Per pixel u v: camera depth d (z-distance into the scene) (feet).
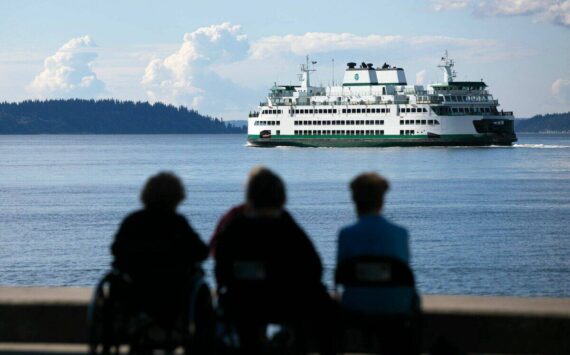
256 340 121.80
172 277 125.90
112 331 125.70
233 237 120.88
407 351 125.18
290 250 119.85
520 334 138.00
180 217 128.47
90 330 122.93
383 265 123.44
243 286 121.08
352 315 125.18
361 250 124.06
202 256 128.47
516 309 138.51
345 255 125.29
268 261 119.75
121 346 144.15
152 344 127.75
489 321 138.62
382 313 123.95
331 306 125.70
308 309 123.03
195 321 125.29
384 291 123.75
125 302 126.41
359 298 124.57
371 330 125.49
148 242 125.49
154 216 126.82
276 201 120.98
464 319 139.33
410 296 124.67
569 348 136.56
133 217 127.75
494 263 636.48
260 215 121.70
